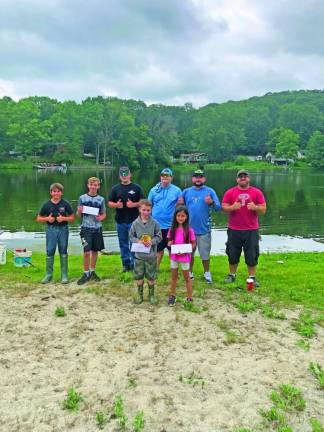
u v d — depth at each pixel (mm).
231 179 54625
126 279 7484
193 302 6422
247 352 4816
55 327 5418
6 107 88375
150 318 5754
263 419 3598
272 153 113312
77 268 8641
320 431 3457
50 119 89500
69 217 7309
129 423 3531
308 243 16125
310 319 5801
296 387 4082
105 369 4367
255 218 7113
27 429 3461
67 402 3777
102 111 87562
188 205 7344
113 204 7637
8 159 80938
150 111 114938
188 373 4312
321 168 99125
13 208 24250
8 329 5336
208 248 7449
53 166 79250
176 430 3455
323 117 125312
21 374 4258
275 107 146500
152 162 91812
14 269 8422
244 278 7875
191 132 116250
